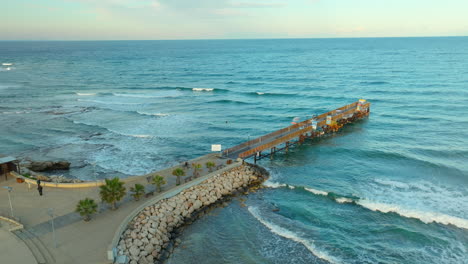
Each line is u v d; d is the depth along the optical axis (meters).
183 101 85.88
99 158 46.88
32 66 174.25
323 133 56.19
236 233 27.59
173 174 31.89
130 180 32.75
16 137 56.34
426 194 34.19
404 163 42.97
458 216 29.77
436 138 52.34
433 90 89.25
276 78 122.00
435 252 25.34
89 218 25.09
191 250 25.23
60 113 72.75
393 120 63.75
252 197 34.06
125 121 66.44
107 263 20.30
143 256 22.52
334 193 34.34
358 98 84.00
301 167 42.69
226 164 37.69
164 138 55.75
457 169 40.25
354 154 46.78
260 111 74.19
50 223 24.38
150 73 144.75
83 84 115.06
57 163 42.97
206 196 31.84
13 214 25.42
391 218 30.11
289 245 26.14
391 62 160.88
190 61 198.75
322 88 99.44
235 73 139.50
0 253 20.36
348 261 24.36
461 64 143.38
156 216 26.78
